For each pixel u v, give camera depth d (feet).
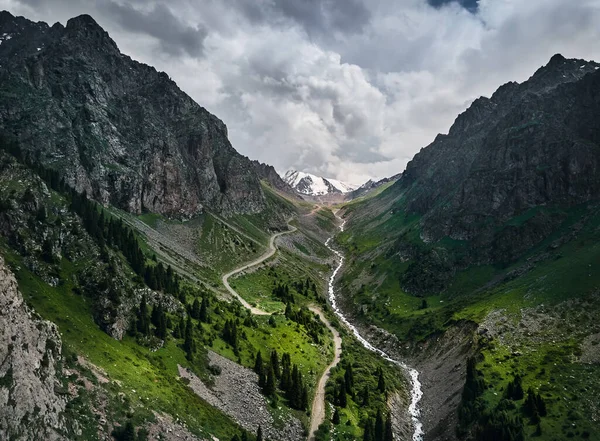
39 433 191.21
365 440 344.49
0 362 190.49
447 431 376.48
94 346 287.48
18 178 394.73
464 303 640.17
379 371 454.81
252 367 398.21
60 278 332.80
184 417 273.95
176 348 358.02
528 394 356.79
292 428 338.13
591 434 320.91
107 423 228.63
